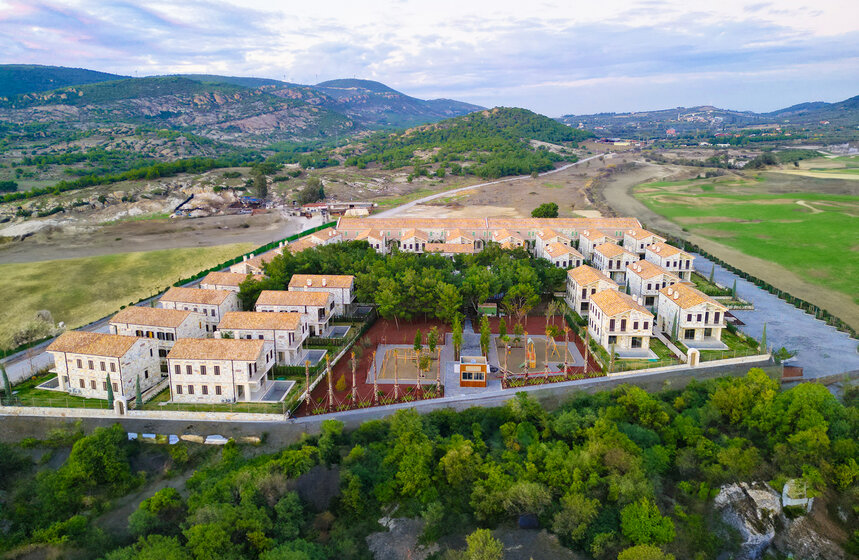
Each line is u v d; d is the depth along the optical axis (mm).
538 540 70312
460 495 75125
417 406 91125
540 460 78188
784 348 106938
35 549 64812
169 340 107875
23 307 140250
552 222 191125
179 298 120188
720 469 76562
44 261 178500
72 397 96062
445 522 72250
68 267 171500
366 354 112812
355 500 72750
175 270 173125
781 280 160125
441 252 166750
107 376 90000
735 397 86000
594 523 70062
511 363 106688
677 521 71875
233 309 124125
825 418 81375
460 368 97812
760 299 145375
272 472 74875
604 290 119500
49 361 109375
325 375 103375
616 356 106500
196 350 93188
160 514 69625
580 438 83062
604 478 75000
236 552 63906
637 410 86688
